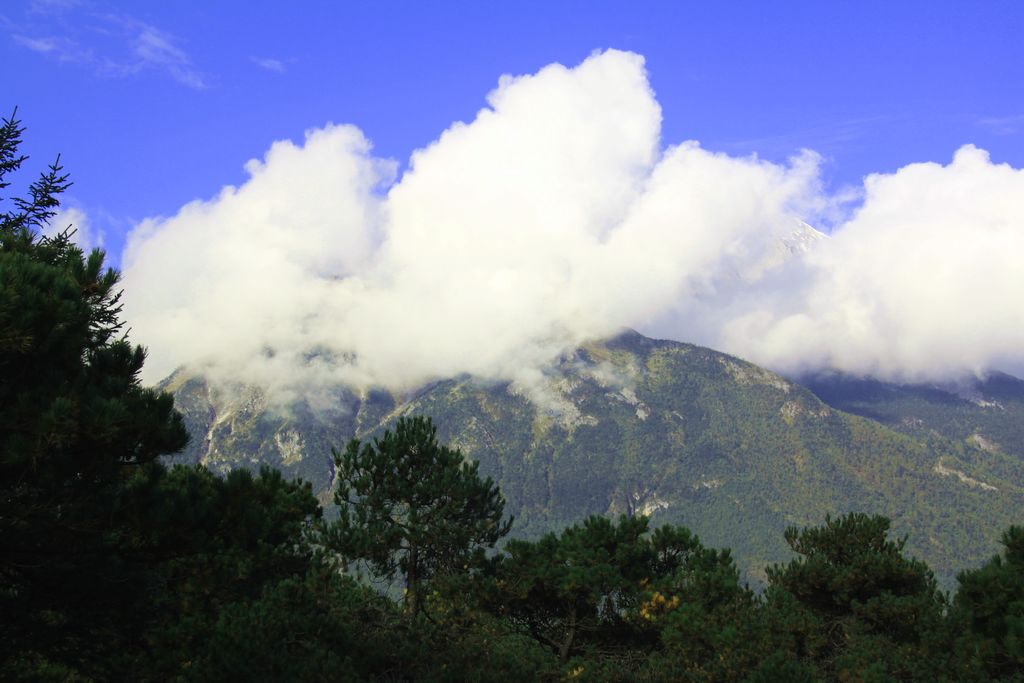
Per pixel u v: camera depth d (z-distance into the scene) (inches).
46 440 462.9
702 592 992.9
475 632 953.5
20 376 494.6
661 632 974.4
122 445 510.9
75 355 520.4
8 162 891.4
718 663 892.6
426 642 871.7
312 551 922.1
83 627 563.8
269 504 868.6
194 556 621.3
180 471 739.4
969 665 750.5
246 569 700.7
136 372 561.9
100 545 532.4
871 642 978.7
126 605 565.0
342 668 711.1
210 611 675.4
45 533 513.0
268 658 658.8
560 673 930.7
